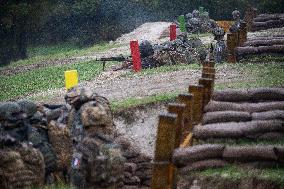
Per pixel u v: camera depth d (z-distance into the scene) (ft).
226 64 192.44
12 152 100.42
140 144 133.69
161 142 87.15
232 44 195.93
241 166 93.56
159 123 86.89
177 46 214.90
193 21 335.26
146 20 533.96
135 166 130.82
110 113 108.17
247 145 99.71
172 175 88.84
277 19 280.10
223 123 107.45
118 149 102.58
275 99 117.50
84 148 101.04
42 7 432.25
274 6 484.33
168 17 523.70
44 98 170.91
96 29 543.39
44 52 524.93
